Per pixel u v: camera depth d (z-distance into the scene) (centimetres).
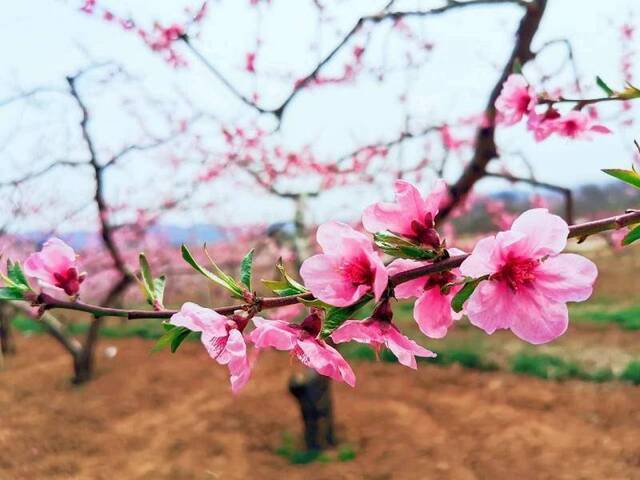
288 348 113
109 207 869
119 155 711
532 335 108
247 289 122
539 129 251
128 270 832
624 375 738
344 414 691
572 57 325
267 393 772
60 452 671
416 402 718
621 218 111
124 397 813
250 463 607
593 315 1088
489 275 111
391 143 600
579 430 612
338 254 109
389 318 117
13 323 1362
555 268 109
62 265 140
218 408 746
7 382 910
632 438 580
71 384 885
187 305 119
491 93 447
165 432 700
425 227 123
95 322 895
